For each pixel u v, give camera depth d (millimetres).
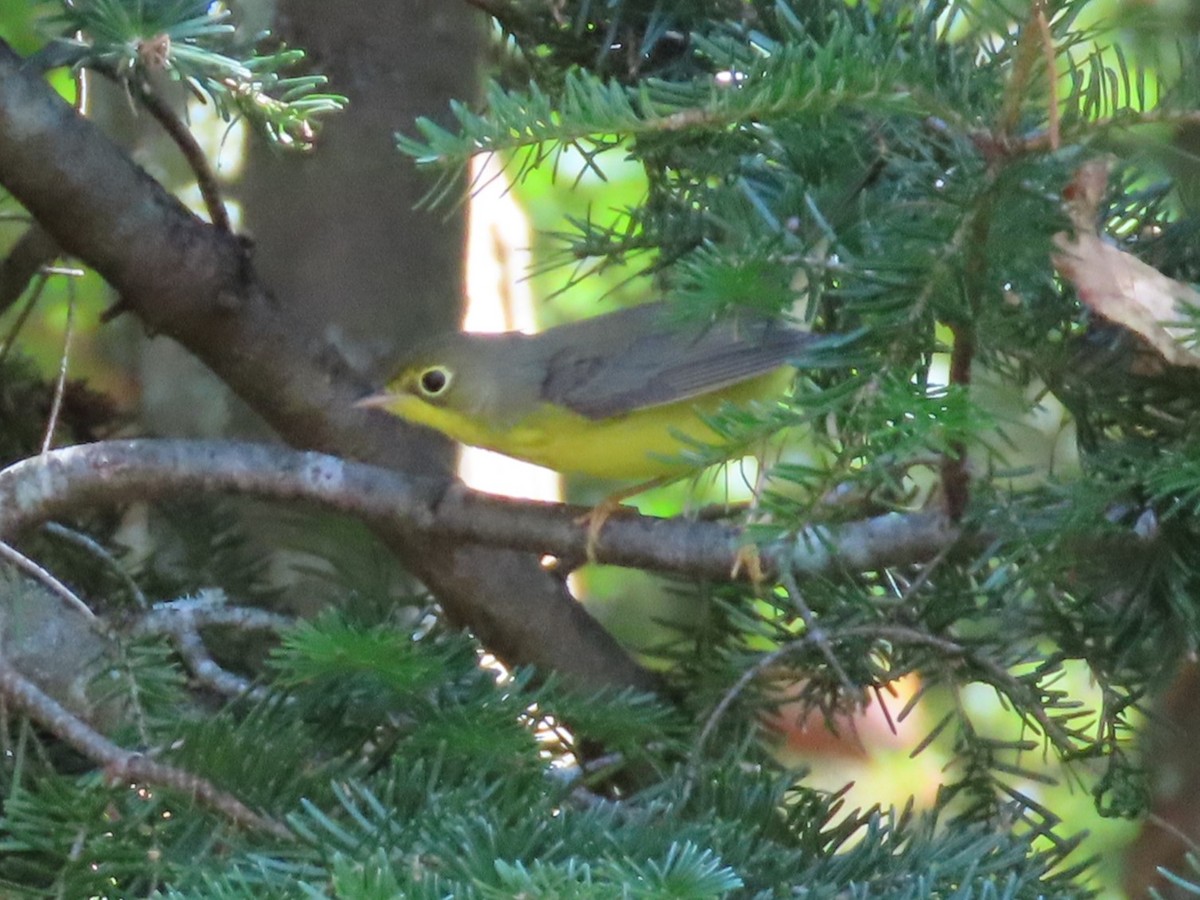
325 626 4219
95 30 4688
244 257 6180
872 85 3539
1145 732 5820
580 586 10898
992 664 5121
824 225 4066
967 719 5172
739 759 4465
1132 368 4703
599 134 3865
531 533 5262
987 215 3689
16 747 4633
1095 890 4203
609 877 3219
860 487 4406
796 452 6492
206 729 3986
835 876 3951
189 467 5105
